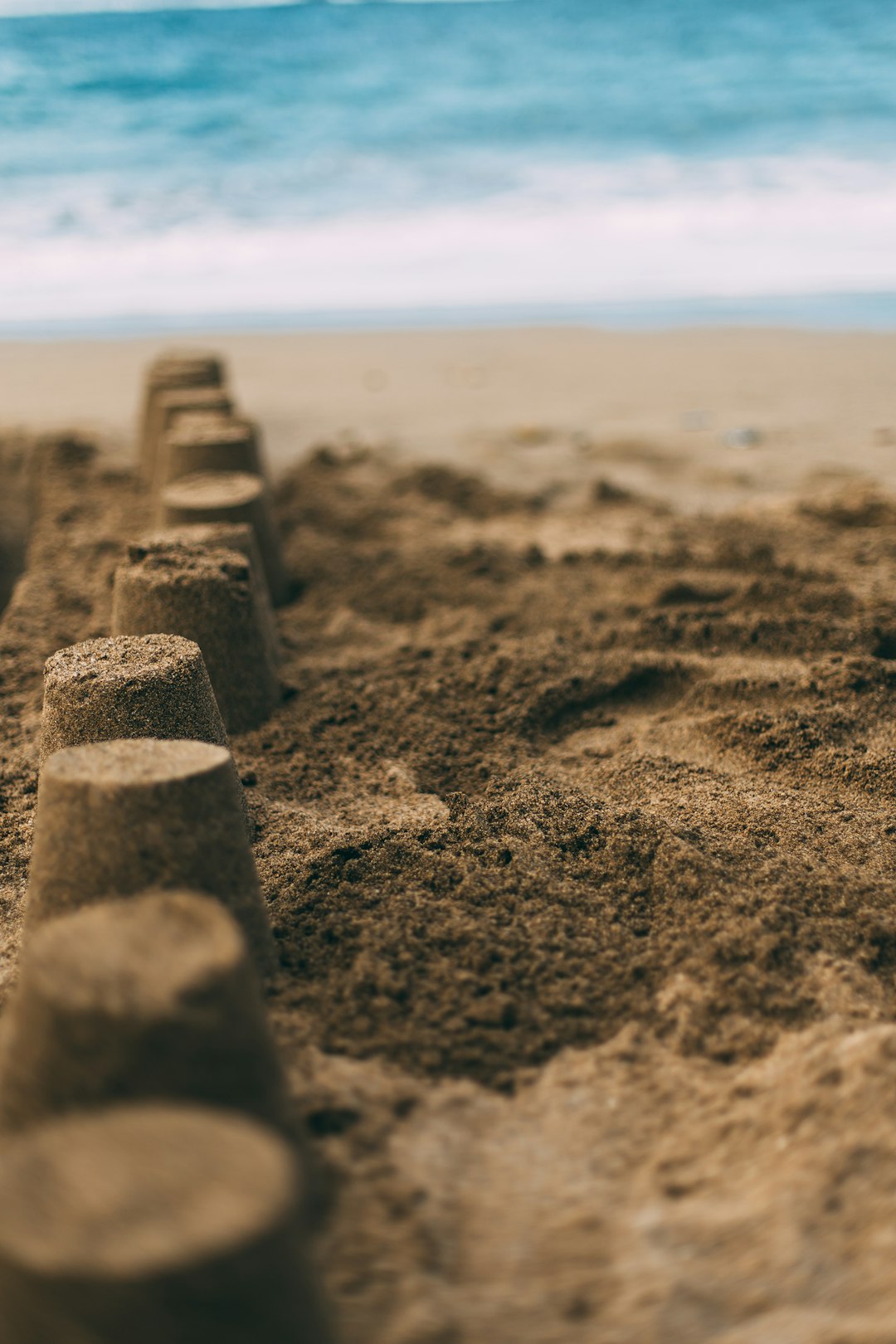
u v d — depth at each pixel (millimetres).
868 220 4777
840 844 1352
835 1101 1110
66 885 1165
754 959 1227
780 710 1514
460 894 1301
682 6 8094
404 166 5918
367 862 1338
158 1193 863
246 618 1563
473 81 7172
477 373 3527
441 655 1700
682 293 4293
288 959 1243
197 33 8156
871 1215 1056
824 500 2117
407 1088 1145
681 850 1316
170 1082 1017
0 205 5602
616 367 3510
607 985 1227
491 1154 1111
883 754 1450
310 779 1481
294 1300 880
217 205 5594
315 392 3381
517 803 1403
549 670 1627
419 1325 1021
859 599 1762
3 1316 866
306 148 6262
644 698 1616
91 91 7082
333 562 2039
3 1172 888
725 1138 1111
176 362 2684
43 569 1947
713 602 1829
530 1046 1180
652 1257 1051
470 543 2033
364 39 8070
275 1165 887
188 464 2014
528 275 4598
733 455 2596
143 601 1545
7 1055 1044
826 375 3293
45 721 1368
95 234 5270
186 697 1364
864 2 7594
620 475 2508
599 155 5824
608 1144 1118
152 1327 818
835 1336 1014
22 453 2701
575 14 8227
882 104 6004
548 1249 1058
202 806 1172
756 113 6094
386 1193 1079
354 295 4527
